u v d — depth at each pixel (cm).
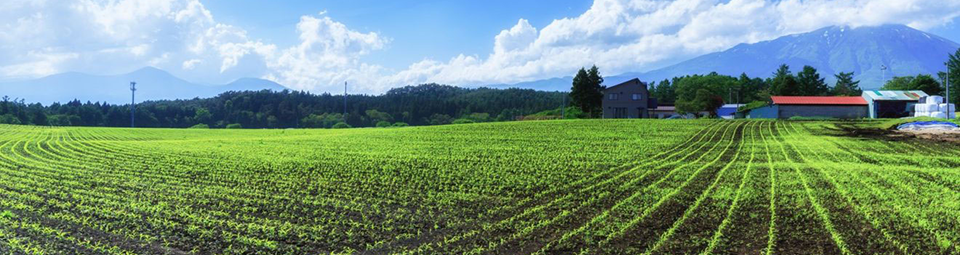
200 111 13325
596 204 1770
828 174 2295
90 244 1302
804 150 3222
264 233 1426
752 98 13000
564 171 2502
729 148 3391
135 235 1392
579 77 9650
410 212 1691
